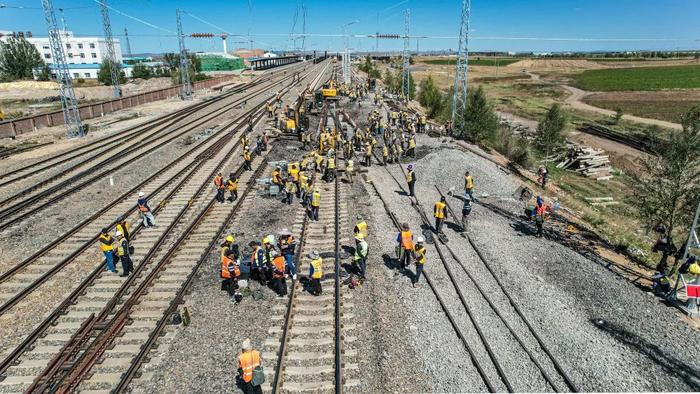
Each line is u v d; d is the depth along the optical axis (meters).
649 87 104.69
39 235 17.94
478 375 10.65
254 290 13.90
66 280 14.60
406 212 20.92
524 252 17.16
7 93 69.75
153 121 41.62
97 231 18.36
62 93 34.56
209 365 10.84
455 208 21.75
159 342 11.58
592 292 14.41
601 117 65.44
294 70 111.50
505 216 21.09
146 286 14.12
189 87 59.34
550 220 20.94
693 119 17.45
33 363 10.80
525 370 10.86
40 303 13.33
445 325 12.48
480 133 37.53
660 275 14.62
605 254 17.81
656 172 18.88
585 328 12.54
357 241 14.59
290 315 12.67
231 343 11.62
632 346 11.84
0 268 15.35
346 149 30.22
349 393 9.97
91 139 34.84
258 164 28.33
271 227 19.02
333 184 25.17
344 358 11.06
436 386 10.30
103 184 24.19
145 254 16.39
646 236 21.81
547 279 15.19
